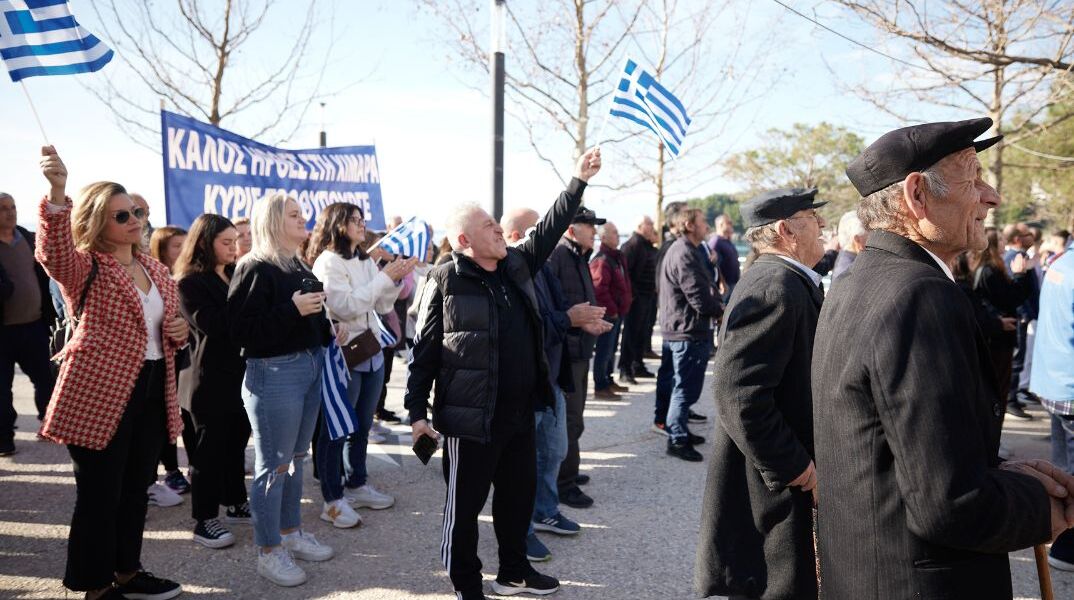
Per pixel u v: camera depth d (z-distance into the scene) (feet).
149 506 14.06
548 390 10.35
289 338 10.69
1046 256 23.30
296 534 11.76
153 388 10.00
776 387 7.36
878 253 5.00
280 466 10.85
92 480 9.40
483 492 9.77
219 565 11.44
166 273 10.67
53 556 11.55
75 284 9.20
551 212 11.19
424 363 9.79
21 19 9.40
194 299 11.94
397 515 13.69
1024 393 23.26
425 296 9.95
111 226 9.54
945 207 4.85
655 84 12.39
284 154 20.47
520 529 10.50
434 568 11.40
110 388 9.34
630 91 12.07
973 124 4.77
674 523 13.39
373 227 22.90
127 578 10.14
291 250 11.18
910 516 4.30
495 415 9.80
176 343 10.43
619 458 17.44
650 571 11.38
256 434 10.78
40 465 16.17
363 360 13.42
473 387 9.50
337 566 11.45
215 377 12.08
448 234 9.86
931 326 4.31
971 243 4.96
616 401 23.57
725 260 31.09
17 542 12.07
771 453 6.98
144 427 10.02
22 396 23.57
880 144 5.06
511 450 10.28
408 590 10.64
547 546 12.37
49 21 9.54
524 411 10.11
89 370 9.24
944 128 4.80
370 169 22.93
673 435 17.43
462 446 9.64
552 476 12.71
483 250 9.68
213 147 18.67
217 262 12.37
